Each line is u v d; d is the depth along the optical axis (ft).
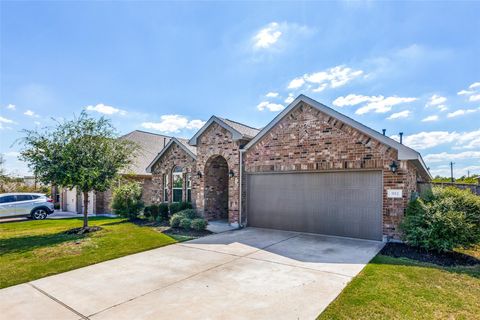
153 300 16.19
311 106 36.24
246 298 16.25
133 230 39.37
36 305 15.75
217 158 51.06
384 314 14.07
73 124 37.65
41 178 36.37
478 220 25.57
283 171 38.63
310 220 36.47
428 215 26.00
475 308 14.80
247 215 42.57
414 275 19.85
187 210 45.73
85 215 38.86
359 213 32.86
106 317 14.21
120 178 43.06
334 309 14.62
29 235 36.14
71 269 22.26
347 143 33.47
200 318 13.93
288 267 22.03
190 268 22.03
